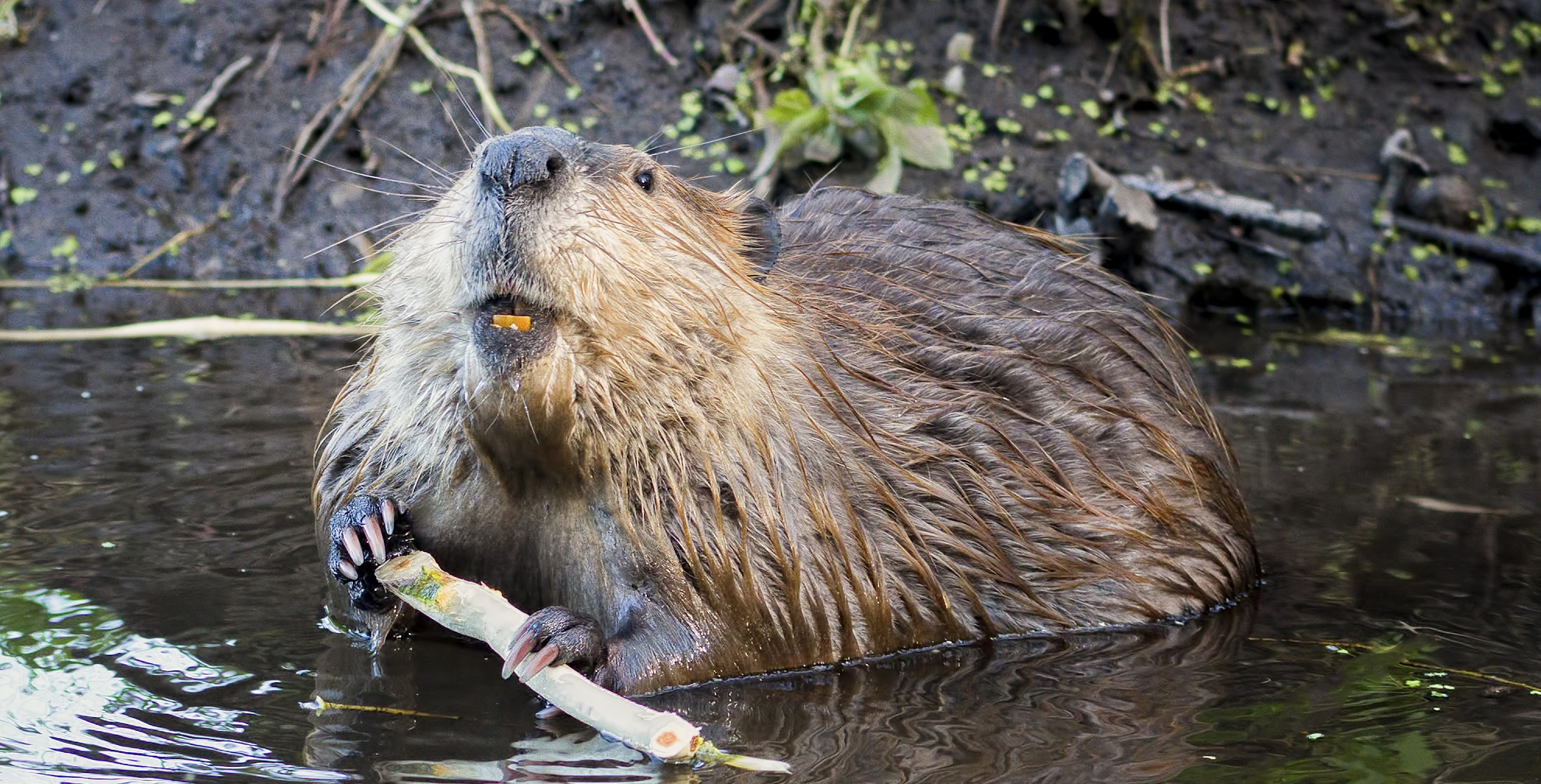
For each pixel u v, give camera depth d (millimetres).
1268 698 6551
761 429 6781
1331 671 6898
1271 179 15023
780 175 14195
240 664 6551
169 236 14562
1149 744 6027
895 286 8008
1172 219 14359
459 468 6766
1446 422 10789
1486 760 5879
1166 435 8016
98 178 14859
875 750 5918
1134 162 14953
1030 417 7750
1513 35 16406
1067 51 15680
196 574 7523
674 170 13008
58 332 12078
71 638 6695
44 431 9648
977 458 7535
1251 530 8445
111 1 15664
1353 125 15625
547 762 5664
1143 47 15688
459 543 6949
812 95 14727
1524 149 15695
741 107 14750
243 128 15039
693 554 6625
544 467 6543
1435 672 6875
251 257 14414
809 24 15375
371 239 14445
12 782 5340
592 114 14984
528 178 5961
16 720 5871
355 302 13508
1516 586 7977
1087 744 6012
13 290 13523
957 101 15141
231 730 5883
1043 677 6820
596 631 6352
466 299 6098
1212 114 15602
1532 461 9930
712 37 15312
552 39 15328
